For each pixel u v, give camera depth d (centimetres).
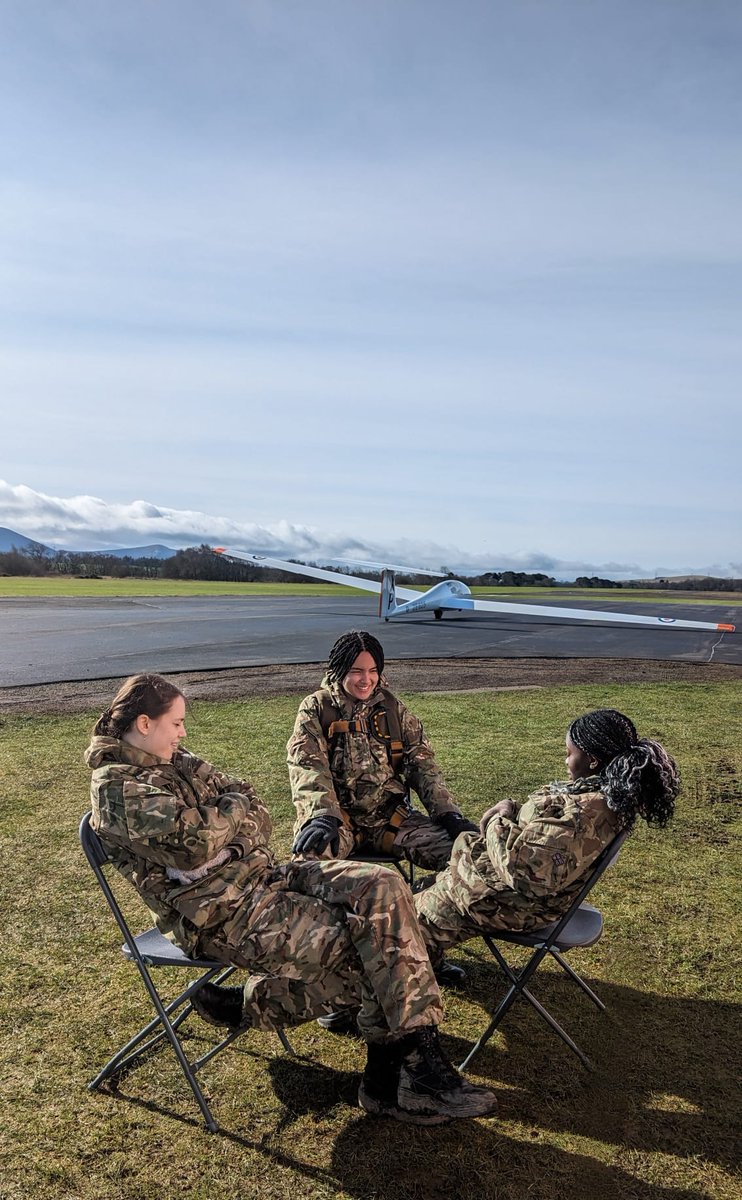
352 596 4825
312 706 337
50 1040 286
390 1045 244
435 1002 235
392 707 344
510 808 289
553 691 1080
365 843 338
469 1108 233
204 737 772
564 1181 220
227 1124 243
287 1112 249
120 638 1770
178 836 233
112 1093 258
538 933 274
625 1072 270
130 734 252
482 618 2794
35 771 653
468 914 271
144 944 264
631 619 2380
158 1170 223
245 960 240
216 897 239
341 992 241
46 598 3631
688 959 350
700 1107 252
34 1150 231
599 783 266
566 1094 258
